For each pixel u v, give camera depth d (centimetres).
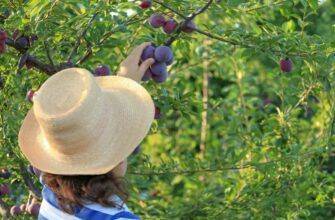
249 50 436
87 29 434
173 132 827
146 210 570
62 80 322
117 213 313
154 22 423
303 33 439
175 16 441
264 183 542
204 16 602
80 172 309
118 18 438
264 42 431
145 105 330
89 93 312
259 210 554
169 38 432
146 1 426
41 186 497
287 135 572
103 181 311
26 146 334
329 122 581
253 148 554
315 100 716
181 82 632
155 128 497
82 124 309
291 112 572
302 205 557
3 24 431
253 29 469
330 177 566
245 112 625
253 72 852
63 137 309
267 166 525
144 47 404
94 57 460
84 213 311
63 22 430
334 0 942
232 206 550
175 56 596
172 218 568
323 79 492
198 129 829
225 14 463
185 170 541
